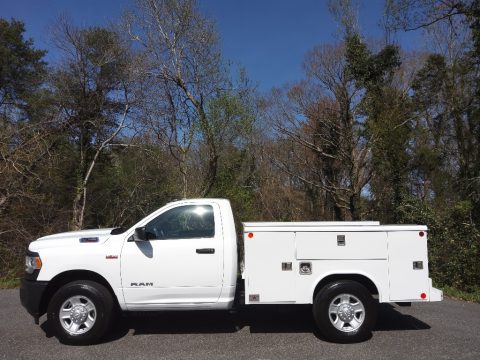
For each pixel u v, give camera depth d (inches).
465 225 494.6
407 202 652.1
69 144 838.5
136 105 827.4
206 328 278.8
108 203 873.5
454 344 245.1
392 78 1061.1
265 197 1217.4
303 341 252.1
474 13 752.3
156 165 816.3
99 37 898.7
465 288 447.5
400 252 255.1
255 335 263.6
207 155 736.3
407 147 930.7
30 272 253.1
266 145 1449.3
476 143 970.7
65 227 738.2
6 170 583.2
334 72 1365.7
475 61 908.0
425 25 791.1
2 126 641.6
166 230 261.3
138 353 232.1
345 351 233.6
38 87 1034.1
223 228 260.5
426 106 1133.1
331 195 1517.0
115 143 889.5
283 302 252.2
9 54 1122.0
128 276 251.1
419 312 323.9
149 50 770.2
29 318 306.3
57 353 232.2
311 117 1486.2
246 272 253.8
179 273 253.0
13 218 590.6
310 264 253.8
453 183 908.0
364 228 255.6
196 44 750.5
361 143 1213.1
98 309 246.8
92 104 900.0
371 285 259.6
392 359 220.7
